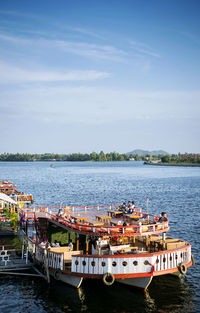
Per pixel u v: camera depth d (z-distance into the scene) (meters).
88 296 24.61
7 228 44.06
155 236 29.30
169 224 48.81
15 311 22.33
